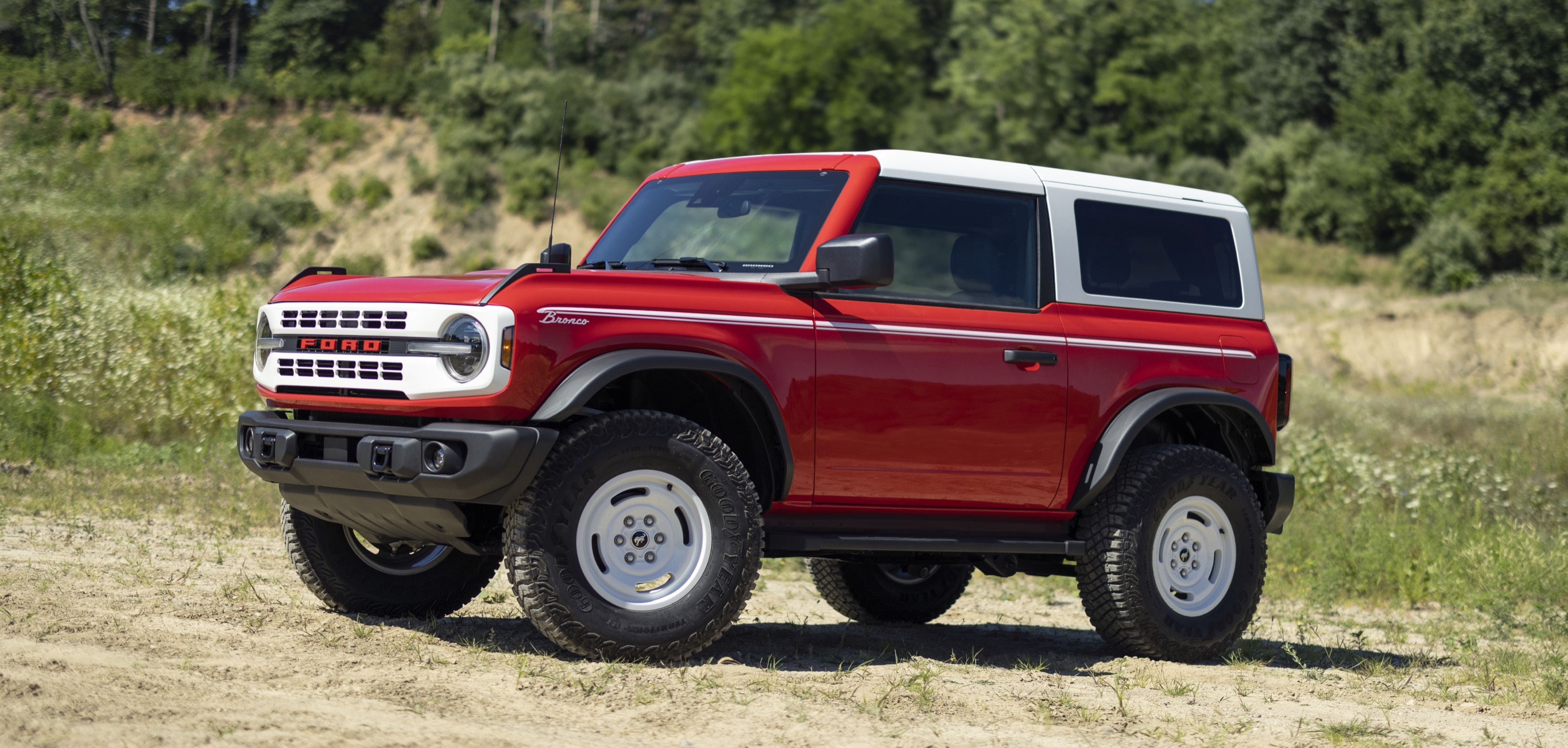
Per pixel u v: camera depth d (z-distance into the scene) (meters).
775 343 5.15
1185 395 6.17
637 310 4.90
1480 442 17.78
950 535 5.80
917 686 4.95
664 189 6.27
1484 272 56.28
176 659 4.56
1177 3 68.88
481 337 4.66
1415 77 64.69
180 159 67.50
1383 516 11.59
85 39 75.81
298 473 5.15
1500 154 59.66
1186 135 67.44
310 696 4.16
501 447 4.57
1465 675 6.33
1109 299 6.15
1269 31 73.31
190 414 14.38
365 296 5.05
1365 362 42.25
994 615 8.26
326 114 71.56
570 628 4.76
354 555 5.90
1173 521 6.26
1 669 4.06
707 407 5.52
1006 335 5.73
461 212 63.69
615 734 4.01
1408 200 61.69
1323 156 65.12
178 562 7.20
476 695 4.37
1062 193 6.12
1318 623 8.32
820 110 62.97
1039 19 62.97
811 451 5.25
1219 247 6.68
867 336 5.36
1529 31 62.91
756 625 6.88
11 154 64.56
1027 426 5.78
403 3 86.31
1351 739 4.60
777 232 5.57
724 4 83.31
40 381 14.90
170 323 15.94
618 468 4.84
